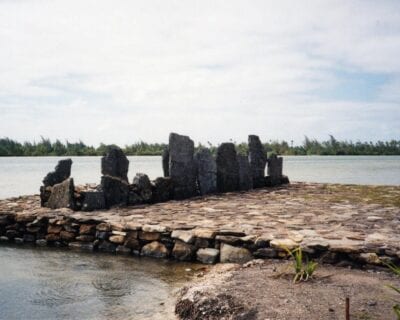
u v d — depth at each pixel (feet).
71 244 35.94
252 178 61.52
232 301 19.53
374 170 175.01
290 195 52.85
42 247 35.86
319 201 47.14
